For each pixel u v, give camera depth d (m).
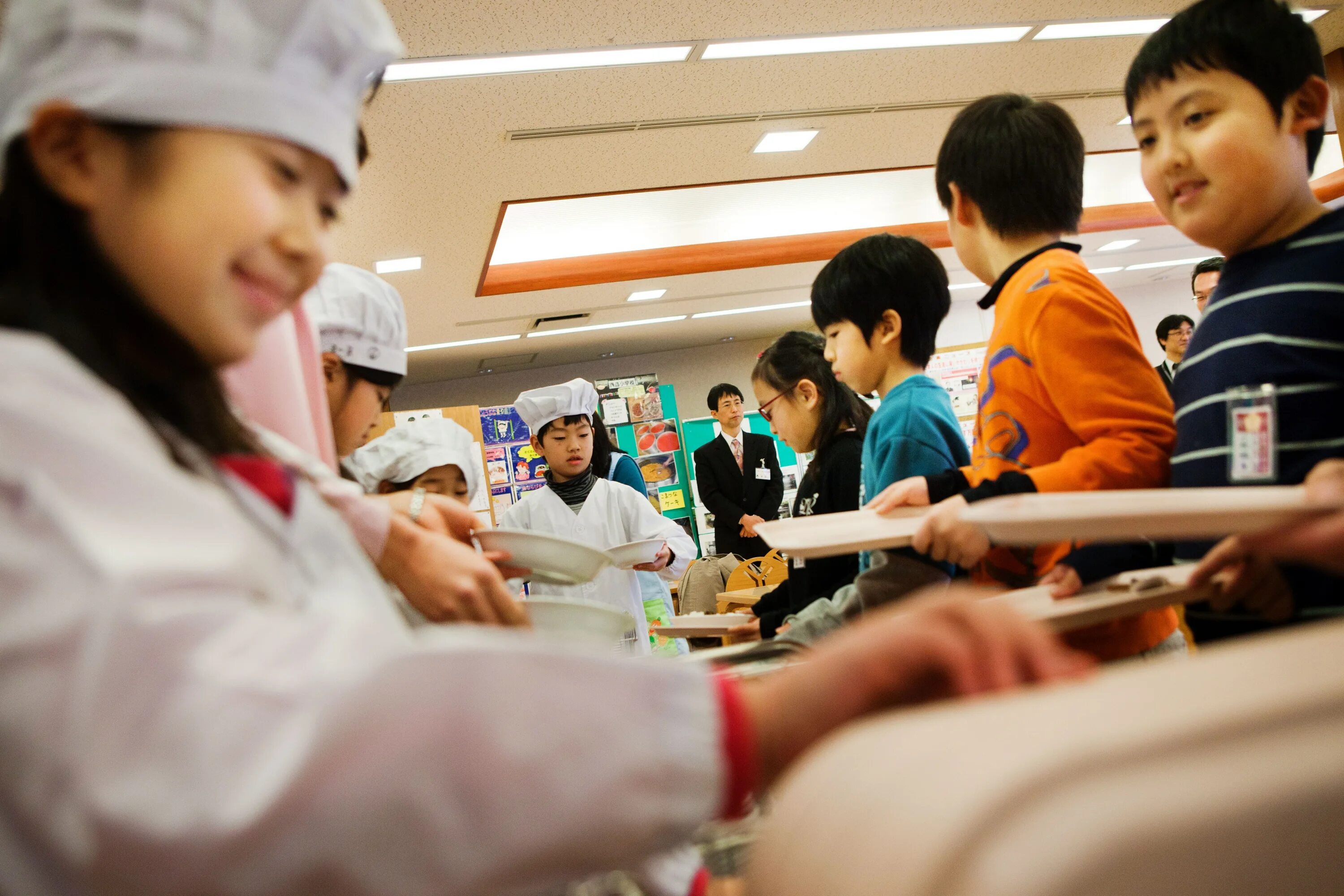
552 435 3.01
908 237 1.55
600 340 8.77
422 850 0.26
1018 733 0.18
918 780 0.17
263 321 0.47
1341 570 0.50
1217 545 0.99
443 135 4.00
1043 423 1.18
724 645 1.69
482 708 0.28
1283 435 0.86
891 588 1.14
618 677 0.30
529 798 0.27
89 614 0.27
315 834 0.26
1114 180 7.23
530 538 1.11
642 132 4.35
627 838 0.28
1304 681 0.18
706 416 10.20
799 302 8.38
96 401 0.35
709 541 8.47
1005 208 1.30
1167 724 0.17
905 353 1.53
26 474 0.30
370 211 4.63
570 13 3.30
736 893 0.59
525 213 5.81
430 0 3.08
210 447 0.49
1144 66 1.02
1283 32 0.94
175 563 0.30
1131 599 0.80
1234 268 0.99
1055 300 1.15
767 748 0.31
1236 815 0.16
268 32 0.44
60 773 0.26
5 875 0.27
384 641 0.32
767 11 3.54
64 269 0.43
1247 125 0.94
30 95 0.42
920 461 1.34
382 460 1.88
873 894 0.16
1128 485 1.04
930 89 4.47
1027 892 0.14
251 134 0.44
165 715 0.27
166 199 0.42
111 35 0.42
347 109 0.50
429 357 8.30
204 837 0.25
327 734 0.26
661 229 6.57
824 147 4.96
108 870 0.26
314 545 0.47
